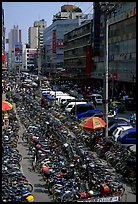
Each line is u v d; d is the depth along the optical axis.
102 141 19.80
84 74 77.00
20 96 53.00
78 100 41.75
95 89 63.56
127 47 47.41
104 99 21.69
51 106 40.00
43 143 18.50
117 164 15.43
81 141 21.16
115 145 18.39
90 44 69.19
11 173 13.05
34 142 19.17
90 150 20.03
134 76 45.12
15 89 68.88
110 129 23.05
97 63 63.28
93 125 19.47
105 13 21.78
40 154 16.42
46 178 13.96
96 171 13.58
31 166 16.98
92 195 11.82
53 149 17.92
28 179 14.93
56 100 43.84
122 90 54.12
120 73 50.50
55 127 24.02
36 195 12.86
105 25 21.62
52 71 122.31
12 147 18.27
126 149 16.80
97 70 63.44
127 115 37.97
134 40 44.84
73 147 16.89
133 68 45.81
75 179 12.74
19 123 31.27
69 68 95.31
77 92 57.84
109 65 55.06
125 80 48.53
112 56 53.38
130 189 13.89
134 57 44.88
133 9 44.28
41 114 31.61
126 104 42.47
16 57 181.00
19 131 26.84
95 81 69.94
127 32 47.09
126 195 12.67
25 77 118.19
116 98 50.28
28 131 23.25
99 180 12.73
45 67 140.62
